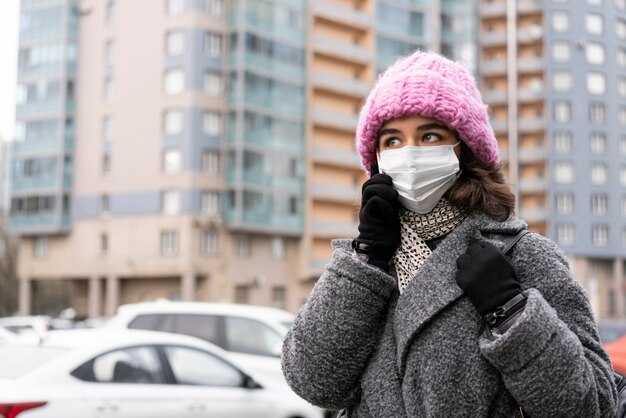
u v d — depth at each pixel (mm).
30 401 6242
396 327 1971
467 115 2062
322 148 54312
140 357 7234
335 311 2010
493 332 1843
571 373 1787
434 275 1956
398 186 2080
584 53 66000
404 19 59969
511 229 2016
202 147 48531
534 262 1979
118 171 50438
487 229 2025
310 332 2045
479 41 66062
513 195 2094
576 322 1947
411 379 1921
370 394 1993
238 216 48719
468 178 2105
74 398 6508
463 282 1899
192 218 47750
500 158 2193
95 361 6840
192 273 47531
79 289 53031
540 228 65812
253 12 50594
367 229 2074
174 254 48000
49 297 66250
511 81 22969
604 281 65625
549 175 64875
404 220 2117
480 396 1857
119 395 6809
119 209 50094
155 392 7121
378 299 2004
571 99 65625
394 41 59312
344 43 56688
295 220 52312
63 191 52406
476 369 1864
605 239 65062
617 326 11227
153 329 10703
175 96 48875
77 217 52000
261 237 51062
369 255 2074
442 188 2066
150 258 48594
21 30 54500
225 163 49406
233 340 10648
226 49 50062
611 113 66250
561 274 1967
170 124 48906
